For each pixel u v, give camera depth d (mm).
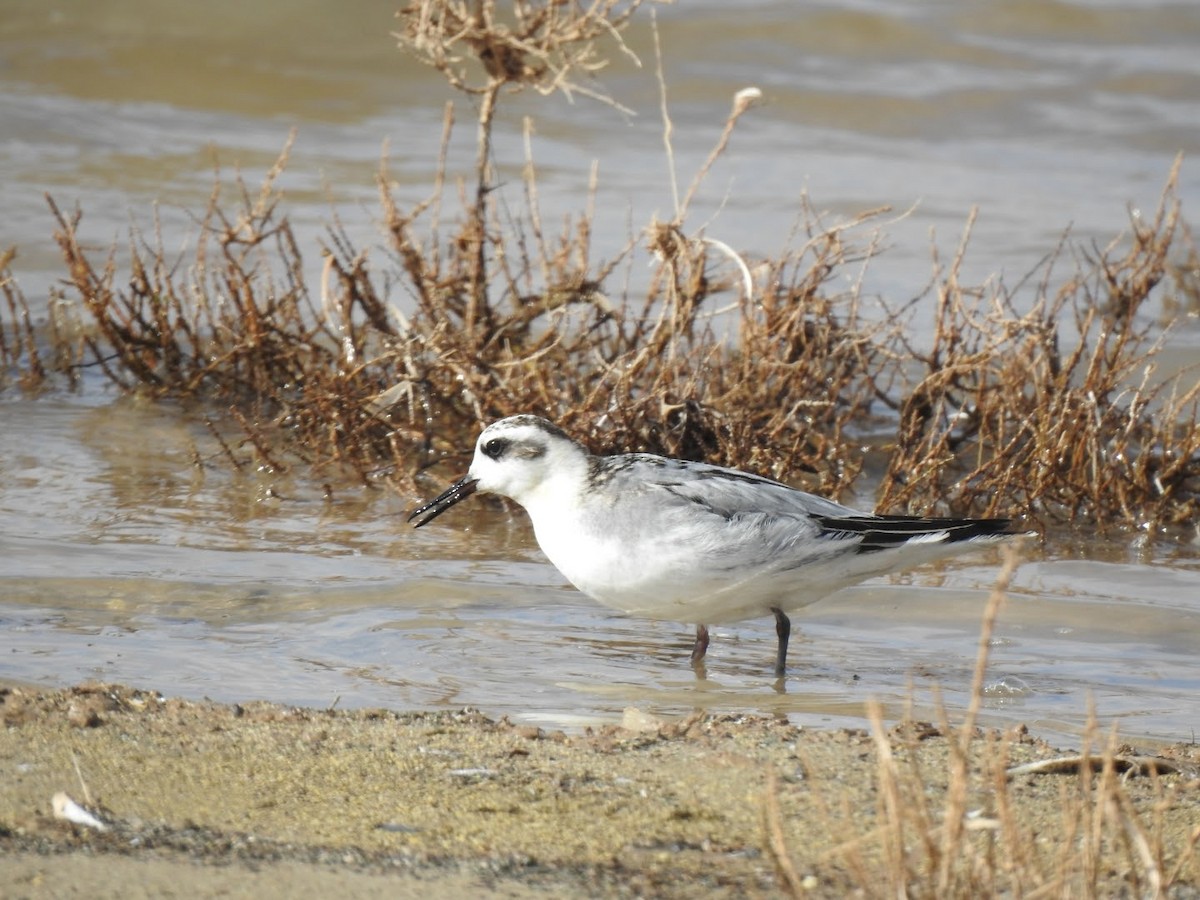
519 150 23156
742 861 6809
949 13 27812
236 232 15812
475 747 8141
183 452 14602
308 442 14594
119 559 11734
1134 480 14016
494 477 10453
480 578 11844
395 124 23844
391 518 13273
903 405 15242
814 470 14312
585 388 14602
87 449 14562
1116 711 9547
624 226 20422
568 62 15523
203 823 7047
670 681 9984
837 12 27406
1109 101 25766
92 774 7555
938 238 20656
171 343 16188
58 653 9781
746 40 26688
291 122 23594
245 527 12789
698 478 10156
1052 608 11547
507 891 6453
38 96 23359
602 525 10047
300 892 6371
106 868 6520
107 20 25859
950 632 11148
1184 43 27547
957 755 5957
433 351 14289
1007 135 24750
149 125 22906
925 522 10141
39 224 19594
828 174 22875
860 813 7316
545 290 14992
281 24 26328
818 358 15172
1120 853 6898
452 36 15125
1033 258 20094
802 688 9930
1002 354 15391
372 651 10188
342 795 7422
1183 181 23250
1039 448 13797
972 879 5922
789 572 9938
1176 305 19062
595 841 6980
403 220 15047
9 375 16562
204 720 8398
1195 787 7844
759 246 19828
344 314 15266
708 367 14680
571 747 8188
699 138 24047
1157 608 11586
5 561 11547
